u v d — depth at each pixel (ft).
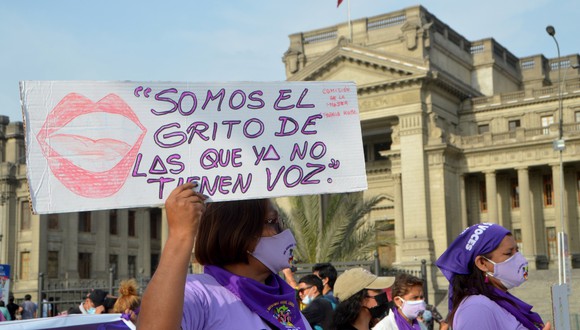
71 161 12.16
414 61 185.68
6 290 69.41
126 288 33.12
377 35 203.92
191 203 10.78
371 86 190.08
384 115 189.78
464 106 208.44
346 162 13.37
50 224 209.15
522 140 185.98
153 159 12.51
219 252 12.39
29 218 210.18
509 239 15.60
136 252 240.32
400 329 26.25
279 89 13.35
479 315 14.67
